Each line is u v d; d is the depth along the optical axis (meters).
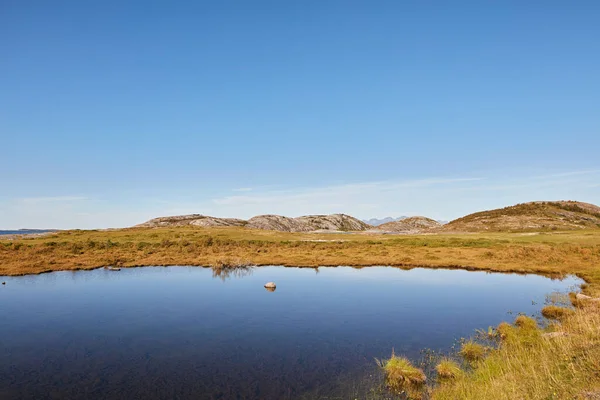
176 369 14.98
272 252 55.44
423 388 12.86
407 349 16.97
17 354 16.75
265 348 17.34
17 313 23.77
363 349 17.05
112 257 48.69
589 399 8.14
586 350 11.30
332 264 44.72
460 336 18.78
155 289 31.25
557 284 32.16
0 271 39.41
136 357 16.34
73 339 18.77
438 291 29.98
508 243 64.25
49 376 14.38
